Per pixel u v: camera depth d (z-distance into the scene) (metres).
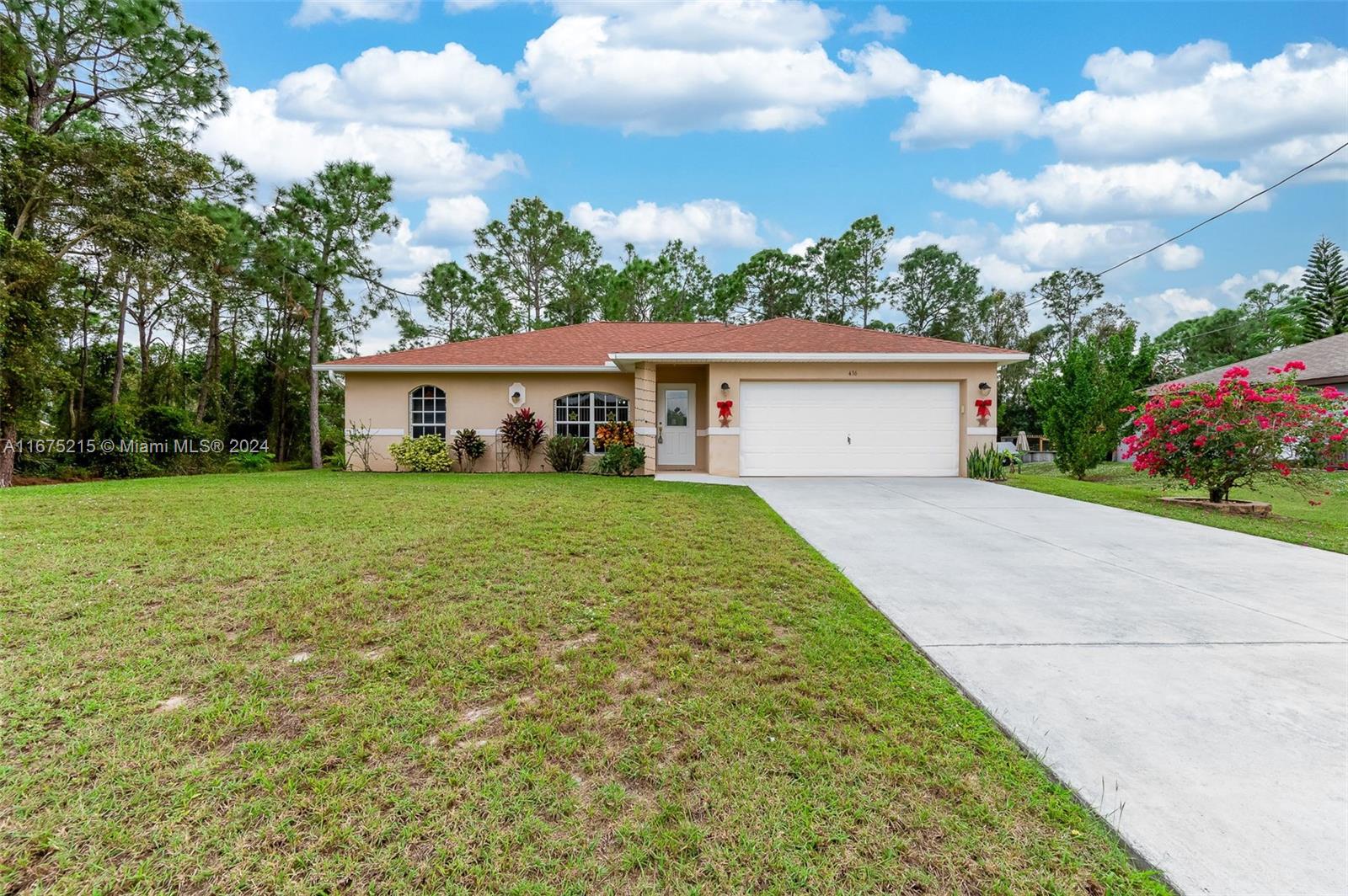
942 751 2.59
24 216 13.91
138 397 20.66
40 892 1.84
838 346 12.95
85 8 15.03
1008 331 37.28
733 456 12.66
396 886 1.88
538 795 2.29
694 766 2.47
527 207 30.38
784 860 1.98
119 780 2.34
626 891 1.87
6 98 14.23
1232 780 2.38
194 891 1.86
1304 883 1.85
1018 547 6.34
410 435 14.98
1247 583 5.09
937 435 12.77
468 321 29.86
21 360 13.43
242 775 2.39
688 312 33.44
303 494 9.38
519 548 5.84
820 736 2.71
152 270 16.28
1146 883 1.87
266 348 23.88
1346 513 9.37
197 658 3.39
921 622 4.13
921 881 1.90
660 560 5.53
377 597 4.39
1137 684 3.20
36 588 4.44
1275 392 8.98
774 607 4.34
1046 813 2.20
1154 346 15.56
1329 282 26.42
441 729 2.73
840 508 8.73
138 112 16.91
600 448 14.89
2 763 2.43
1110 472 15.84
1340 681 3.23
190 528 6.54
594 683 3.19
